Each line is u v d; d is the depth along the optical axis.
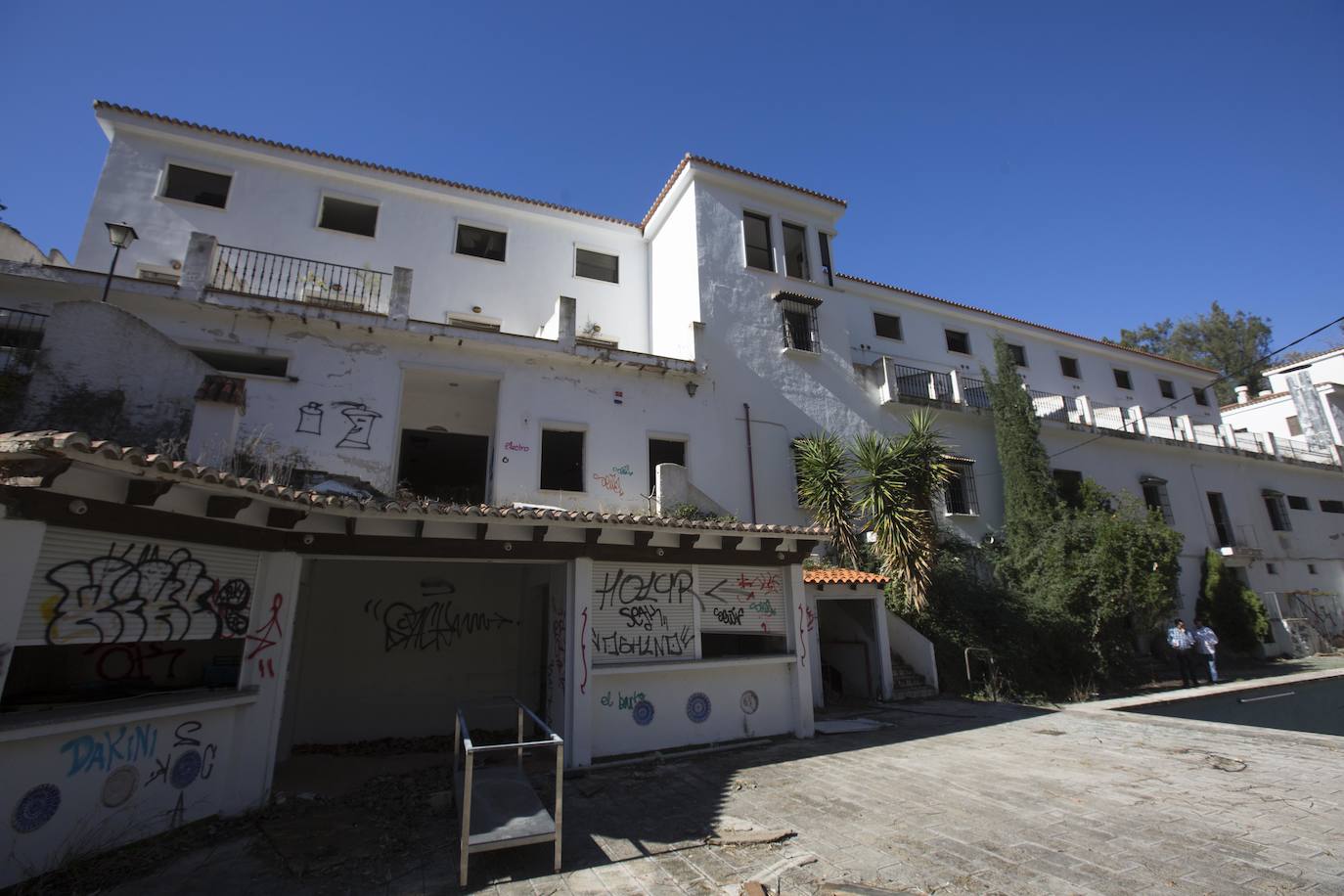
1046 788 6.49
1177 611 19.22
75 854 4.57
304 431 11.33
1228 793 6.24
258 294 12.39
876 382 18.08
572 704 7.62
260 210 14.50
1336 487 27.69
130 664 6.88
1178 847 4.91
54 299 10.45
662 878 4.54
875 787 6.62
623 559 8.32
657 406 14.54
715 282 16.39
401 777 7.37
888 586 13.77
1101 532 15.95
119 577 5.02
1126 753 7.92
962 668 13.41
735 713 8.80
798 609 9.49
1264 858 4.68
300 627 9.05
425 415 14.44
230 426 7.83
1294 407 29.95
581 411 13.70
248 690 6.03
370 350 12.20
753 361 16.19
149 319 10.95
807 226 18.61
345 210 15.66
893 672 13.09
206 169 14.38
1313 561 25.25
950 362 22.44
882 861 4.75
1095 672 14.85
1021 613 14.90
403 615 10.09
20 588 4.31
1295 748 8.05
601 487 13.37
